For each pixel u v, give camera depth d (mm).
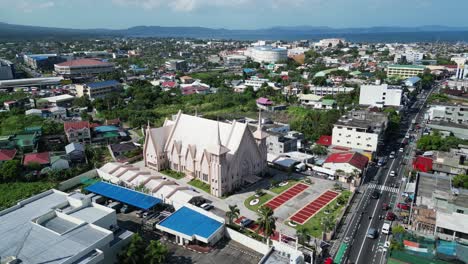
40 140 154250
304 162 132000
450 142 137750
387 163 136000
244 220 91500
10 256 62031
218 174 105312
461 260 70250
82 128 157000
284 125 166750
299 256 69500
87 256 64688
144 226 90750
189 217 88750
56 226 75312
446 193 90875
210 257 77688
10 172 116500
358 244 82938
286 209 99438
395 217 94375
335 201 103938
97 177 123000
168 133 130875
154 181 109938
